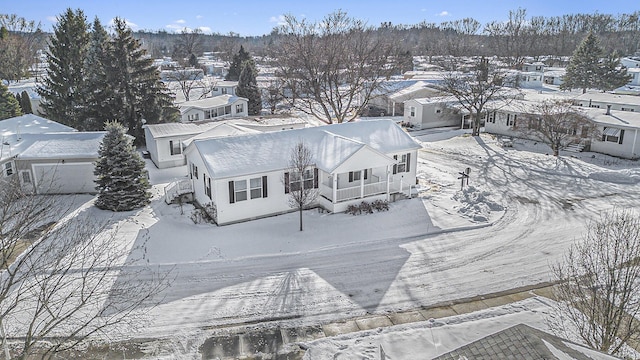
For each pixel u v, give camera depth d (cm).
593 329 1091
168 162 3116
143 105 3841
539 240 1923
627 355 1148
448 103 4391
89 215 2175
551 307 1420
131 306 1298
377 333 1312
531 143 3797
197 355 1211
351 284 1578
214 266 1689
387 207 2266
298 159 2089
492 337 769
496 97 4178
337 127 2548
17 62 6988
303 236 1958
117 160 2230
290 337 1292
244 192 2105
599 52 6669
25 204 1524
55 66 4128
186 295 1491
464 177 2575
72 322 1322
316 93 3762
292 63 3891
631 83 7769
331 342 1267
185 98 6306
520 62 7756
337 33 4000
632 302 1280
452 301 1480
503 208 2294
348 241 1912
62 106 4138
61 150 2505
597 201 2402
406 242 1911
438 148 3659
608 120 3412
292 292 1522
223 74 9744
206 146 2153
